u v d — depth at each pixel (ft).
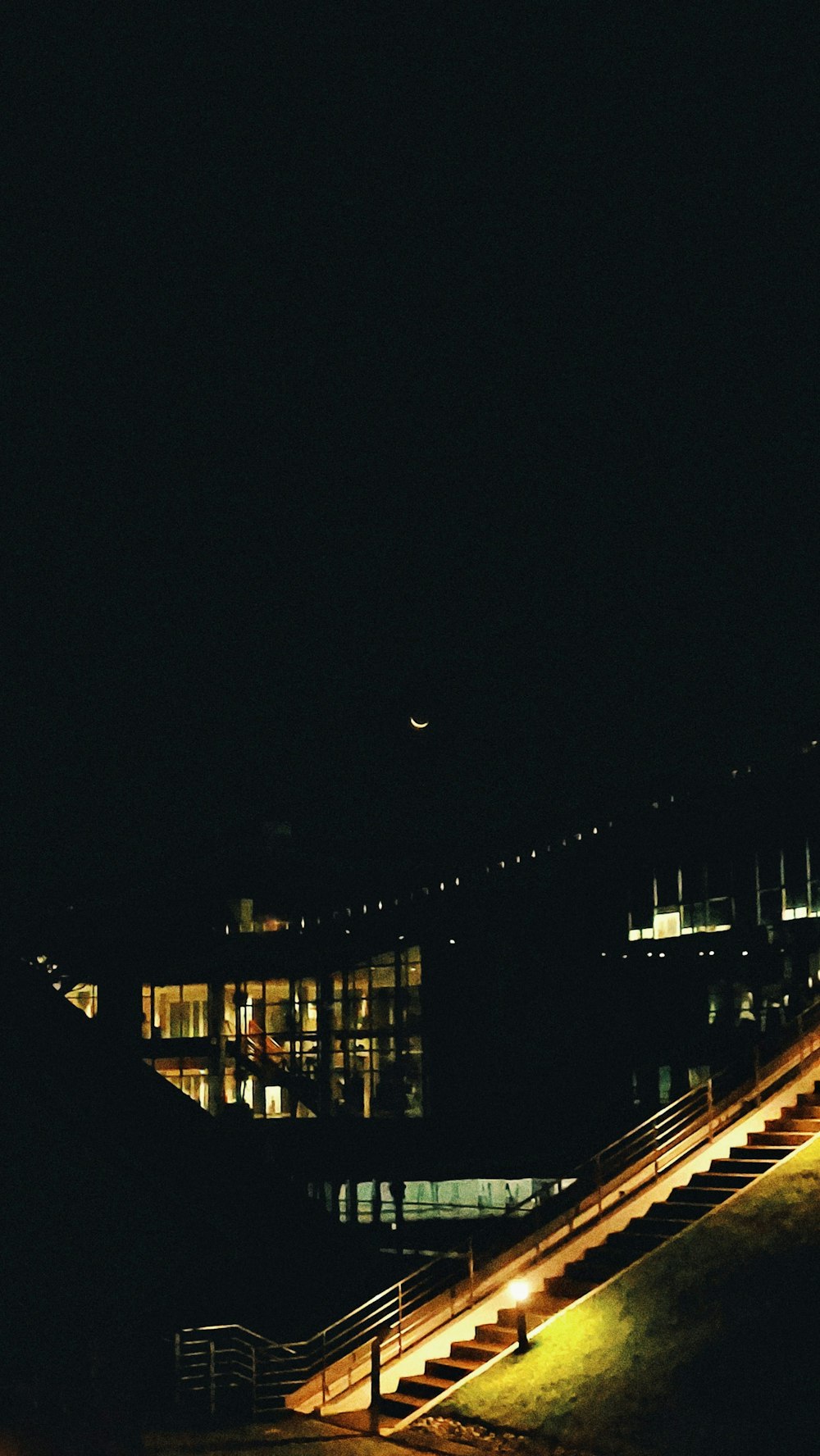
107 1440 59.21
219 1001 145.28
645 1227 70.85
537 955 129.08
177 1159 102.99
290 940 144.97
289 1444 59.26
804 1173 68.49
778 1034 104.27
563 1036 125.18
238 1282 98.78
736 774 116.57
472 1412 60.08
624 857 125.08
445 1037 132.26
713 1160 74.43
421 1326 69.97
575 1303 65.87
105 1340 80.74
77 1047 102.99
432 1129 129.80
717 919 115.75
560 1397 58.08
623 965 122.42
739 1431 50.44
